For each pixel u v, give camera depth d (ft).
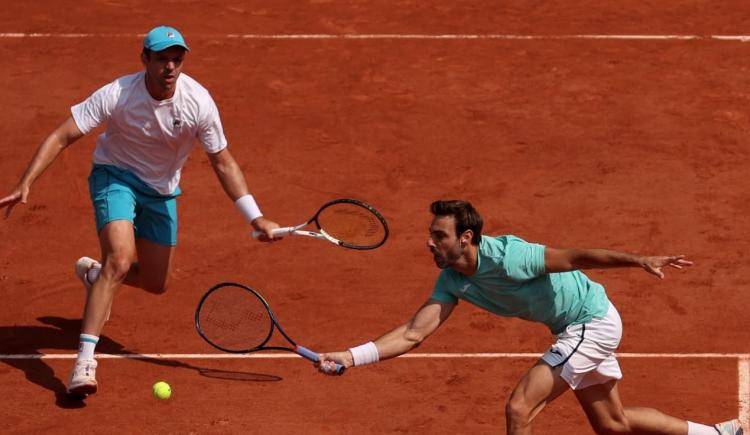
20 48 189.16
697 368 110.73
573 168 153.89
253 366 110.73
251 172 152.66
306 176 151.94
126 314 119.14
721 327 117.80
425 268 129.70
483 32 198.39
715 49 191.31
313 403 104.83
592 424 92.17
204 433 100.12
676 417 102.83
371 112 169.89
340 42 194.39
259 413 103.14
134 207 104.73
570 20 203.41
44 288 124.47
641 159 156.15
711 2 211.41
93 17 202.18
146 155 103.50
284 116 168.66
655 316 119.65
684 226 139.13
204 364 110.83
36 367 109.40
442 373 109.81
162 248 109.29
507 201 145.18
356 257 131.95
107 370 109.19
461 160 156.04
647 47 192.24
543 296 87.40
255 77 181.37
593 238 136.36
